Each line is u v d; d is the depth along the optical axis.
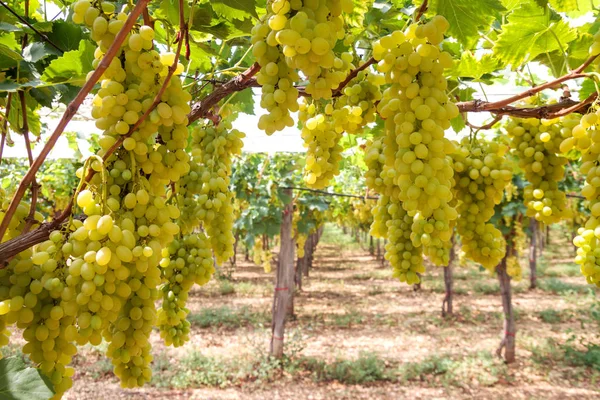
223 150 1.70
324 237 32.38
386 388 6.86
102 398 6.31
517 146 1.93
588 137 1.41
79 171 1.04
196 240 1.58
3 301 0.95
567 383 6.94
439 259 1.47
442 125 1.09
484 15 1.20
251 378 7.15
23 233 1.09
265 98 0.96
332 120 1.54
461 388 6.81
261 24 0.97
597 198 1.39
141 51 0.98
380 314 11.01
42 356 0.99
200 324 9.91
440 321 10.38
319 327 9.98
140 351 1.08
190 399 6.39
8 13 1.46
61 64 1.39
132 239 0.97
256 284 14.80
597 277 1.37
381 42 1.07
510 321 7.75
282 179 8.08
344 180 10.80
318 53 0.83
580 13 2.00
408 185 1.06
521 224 8.42
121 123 0.99
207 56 1.97
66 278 0.97
